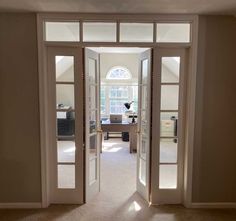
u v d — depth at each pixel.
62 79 3.19
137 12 2.96
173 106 3.27
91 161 3.58
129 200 3.50
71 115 3.25
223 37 3.09
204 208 3.29
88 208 3.26
